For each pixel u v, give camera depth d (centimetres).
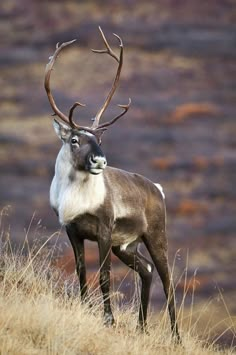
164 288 2994
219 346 3072
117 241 2914
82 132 2797
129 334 2809
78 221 2795
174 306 2973
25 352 2320
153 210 2973
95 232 2805
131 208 2889
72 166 2777
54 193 2839
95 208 2783
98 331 2603
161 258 2988
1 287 2766
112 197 2831
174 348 2827
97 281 3044
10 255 3017
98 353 2488
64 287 2958
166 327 3086
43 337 2428
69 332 2492
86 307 2733
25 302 2608
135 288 3086
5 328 2392
